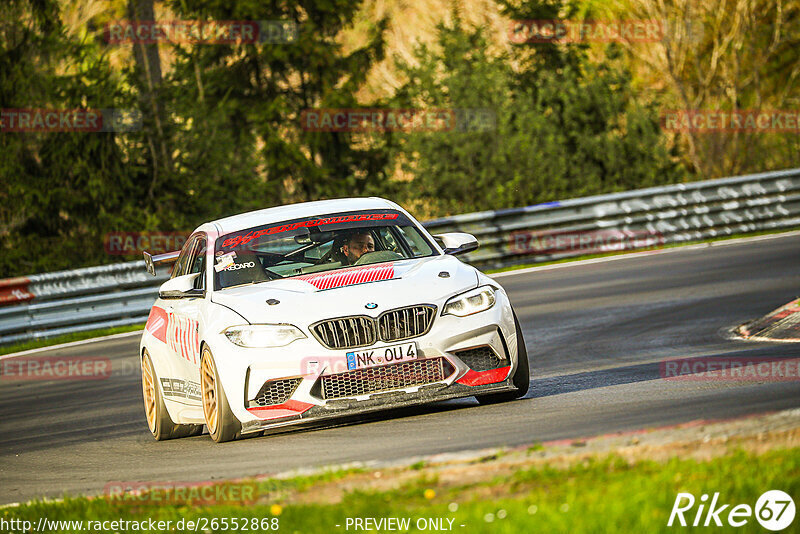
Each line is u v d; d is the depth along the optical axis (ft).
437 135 284.41
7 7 287.07
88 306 210.59
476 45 303.48
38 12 292.20
